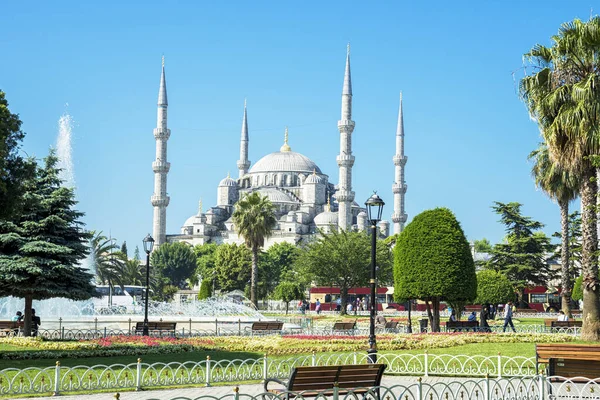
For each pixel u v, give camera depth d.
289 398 16.48
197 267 176.12
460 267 44.19
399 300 45.94
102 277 100.00
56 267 36.91
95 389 21.41
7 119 28.08
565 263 55.06
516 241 92.31
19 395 20.16
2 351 29.20
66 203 38.59
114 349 31.33
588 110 32.31
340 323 46.72
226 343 35.97
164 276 168.62
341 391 16.83
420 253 44.56
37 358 28.55
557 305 93.31
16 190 28.97
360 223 194.62
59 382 21.02
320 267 89.56
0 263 36.22
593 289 34.53
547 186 52.62
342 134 175.00
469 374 25.44
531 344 36.09
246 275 143.12
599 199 37.53
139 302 104.75
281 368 25.98
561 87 33.62
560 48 33.84
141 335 40.66
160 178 182.62
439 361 28.59
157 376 22.94
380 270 92.06
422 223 44.97
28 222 37.38
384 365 17.41
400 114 193.88
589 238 34.69
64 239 38.50
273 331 45.56
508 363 27.56
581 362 20.02
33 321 40.81
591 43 33.00
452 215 45.00
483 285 65.81
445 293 43.84
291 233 190.75
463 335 39.81
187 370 23.39
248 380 23.95
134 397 20.19
